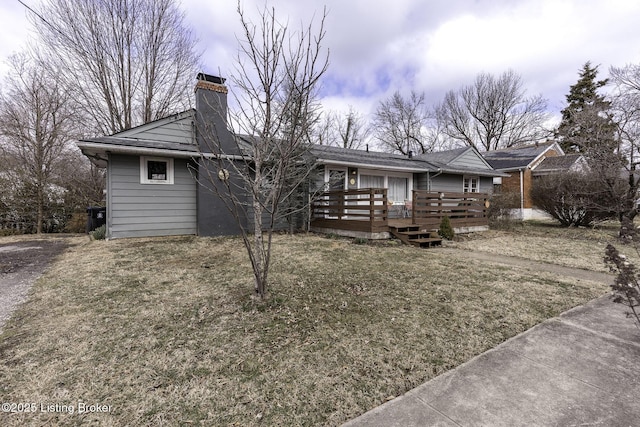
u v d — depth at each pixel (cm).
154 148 806
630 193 1002
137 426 179
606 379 220
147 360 248
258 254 390
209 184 903
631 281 265
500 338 291
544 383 217
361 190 902
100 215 1130
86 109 1395
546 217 1731
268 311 345
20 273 500
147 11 1433
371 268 546
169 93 1578
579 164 1420
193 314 337
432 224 1026
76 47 1298
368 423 179
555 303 382
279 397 206
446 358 255
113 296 393
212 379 225
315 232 1047
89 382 219
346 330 304
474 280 480
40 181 1193
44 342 274
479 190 1571
